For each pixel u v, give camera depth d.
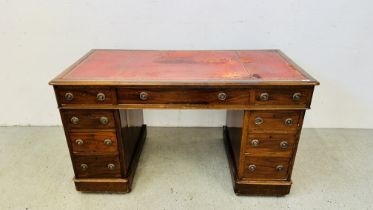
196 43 1.95
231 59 1.61
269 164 1.49
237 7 1.83
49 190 1.61
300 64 2.00
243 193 1.56
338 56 1.96
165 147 2.03
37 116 2.26
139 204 1.52
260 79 1.28
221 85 1.25
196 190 1.62
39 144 2.05
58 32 1.93
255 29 1.90
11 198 1.55
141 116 2.03
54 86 1.28
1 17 1.87
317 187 1.63
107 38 1.95
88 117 1.37
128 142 1.61
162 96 1.31
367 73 2.01
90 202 1.53
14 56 2.01
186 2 1.82
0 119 2.26
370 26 1.86
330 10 1.82
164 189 1.63
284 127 1.38
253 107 1.32
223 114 2.23
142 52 1.77
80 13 1.86
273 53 1.75
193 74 1.35
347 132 2.19
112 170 1.52
